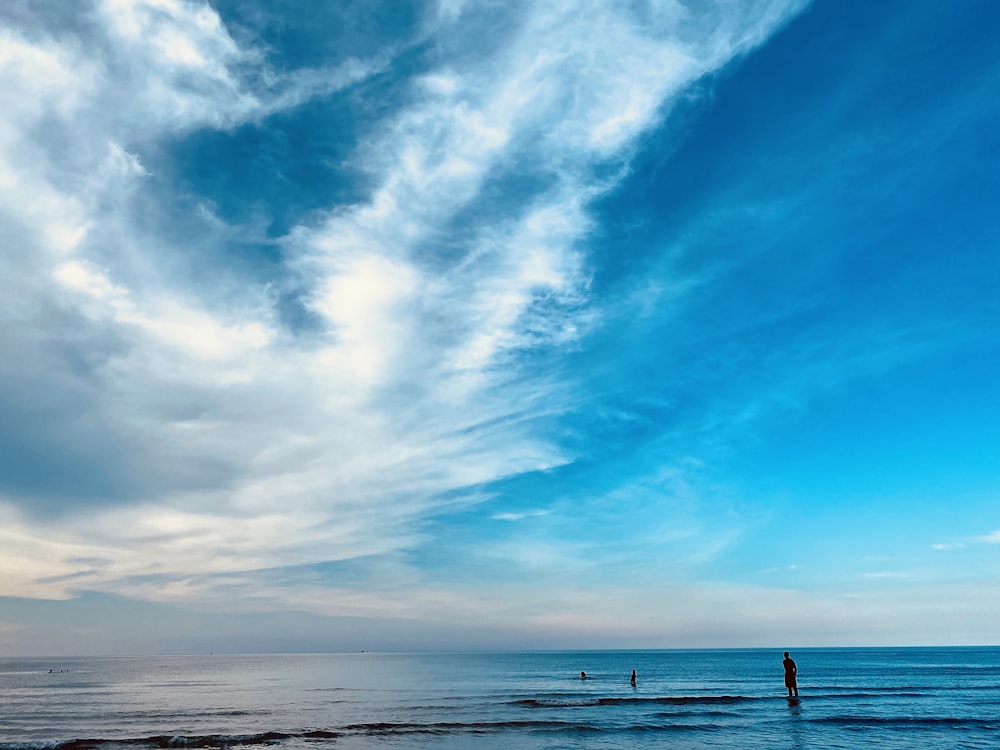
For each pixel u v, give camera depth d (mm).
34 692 68562
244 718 39656
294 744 28719
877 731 32125
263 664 196375
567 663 173000
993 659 171000
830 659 178125
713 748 27438
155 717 40656
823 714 39188
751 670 114000
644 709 42781
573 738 30406
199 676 109312
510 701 50031
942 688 61812
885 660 166625
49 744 28500
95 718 40375
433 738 30375
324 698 56812
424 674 112062
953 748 27219
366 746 28078
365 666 164500
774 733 31609
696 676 94062
